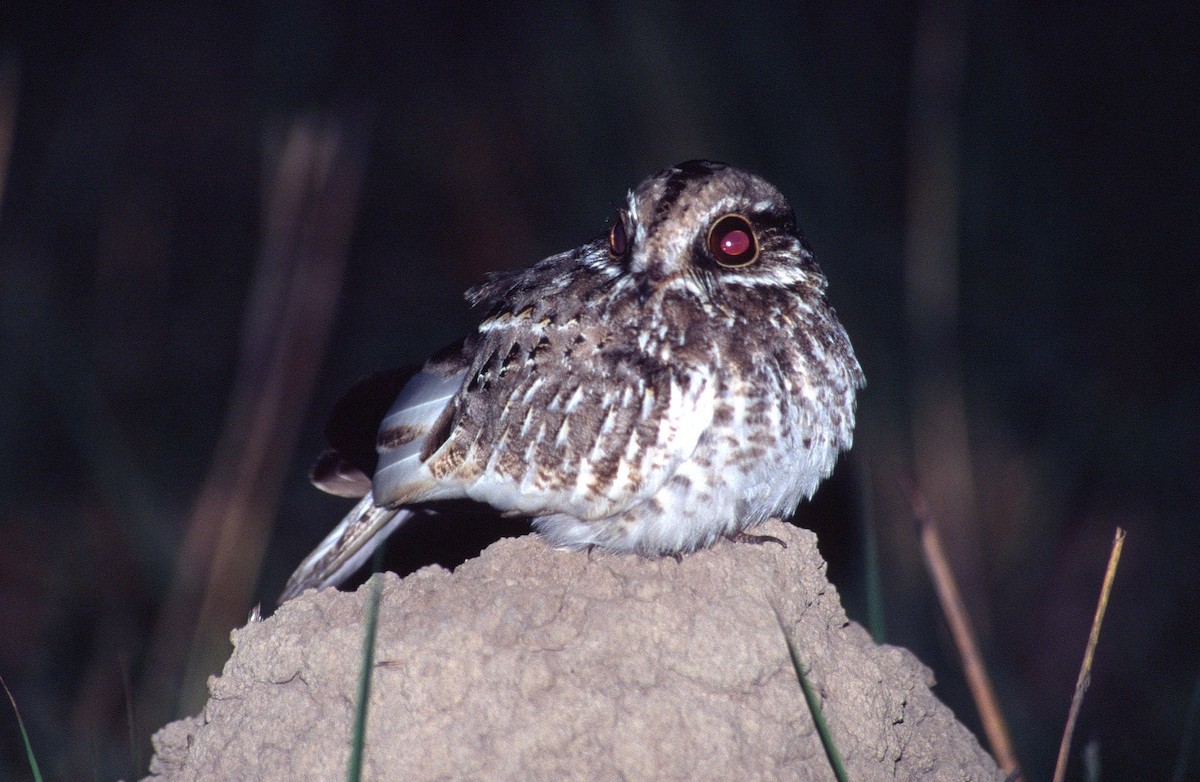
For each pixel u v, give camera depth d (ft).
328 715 18.12
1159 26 48.85
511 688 17.69
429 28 58.23
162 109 58.08
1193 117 48.47
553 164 53.42
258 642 19.17
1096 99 48.85
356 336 52.60
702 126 48.75
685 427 19.07
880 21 49.67
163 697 34.47
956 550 40.60
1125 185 48.42
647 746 17.63
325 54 52.37
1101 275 47.91
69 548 42.24
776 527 20.26
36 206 55.16
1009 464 45.09
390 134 56.80
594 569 19.03
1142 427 45.73
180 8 59.57
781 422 19.56
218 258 55.31
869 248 45.80
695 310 19.58
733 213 20.07
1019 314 46.26
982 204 46.78
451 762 17.48
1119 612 42.78
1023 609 42.96
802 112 48.55
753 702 18.20
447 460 20.26
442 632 17.89
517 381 19.80
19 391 46.14
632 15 49.24
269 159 36.55
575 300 19.98
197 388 50.55
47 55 57.16
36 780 19.69
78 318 51.83
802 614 19.40
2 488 44.24
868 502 23.63
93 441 43.14
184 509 43.45
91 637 39.60
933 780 20.53
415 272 54.95
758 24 49.06
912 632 39.47
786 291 20.51
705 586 18.92
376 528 21.97
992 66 47.98
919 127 42.29
